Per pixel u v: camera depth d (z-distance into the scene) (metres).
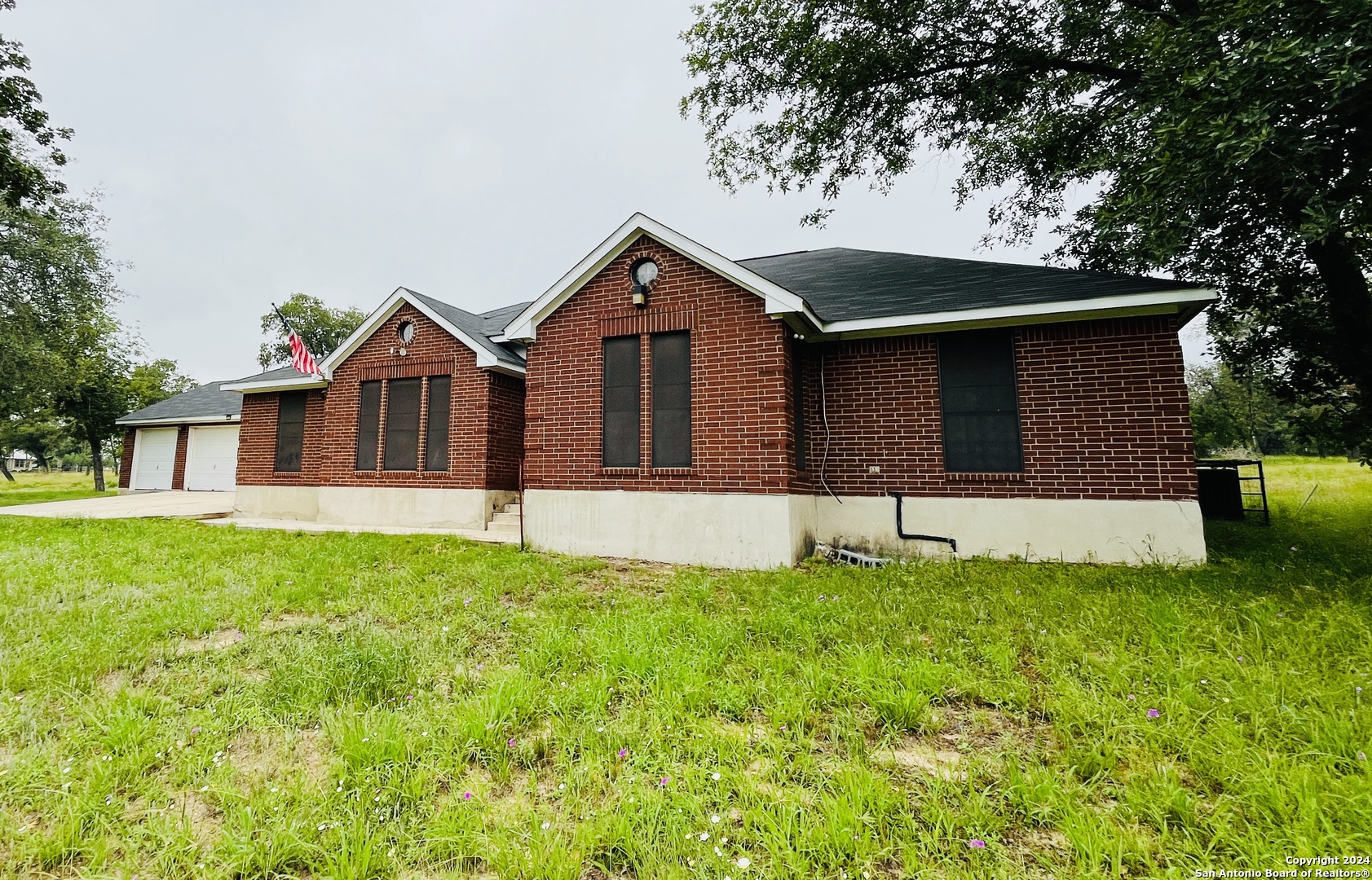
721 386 8.09
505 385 12.14
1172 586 5.41
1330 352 9.00
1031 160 12.77
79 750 2.79
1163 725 2.76
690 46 13.14
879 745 2.79
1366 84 5.37
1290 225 7.40
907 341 8.55
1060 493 7.61
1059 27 10.57
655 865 1.96
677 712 3.04
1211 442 35.94
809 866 1.95
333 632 4.57
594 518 8.60
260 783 2.50
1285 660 3.44
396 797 2.39
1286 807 2.10
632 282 8.78
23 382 18.64
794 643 4.18
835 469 8.73
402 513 11.91
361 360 12.74
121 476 22.77
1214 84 6.03
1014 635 4.25
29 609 5.02
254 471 14.35
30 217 17.67
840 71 11.85
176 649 4.18
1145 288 7.20
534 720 3.10
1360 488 15.89
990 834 2.10
